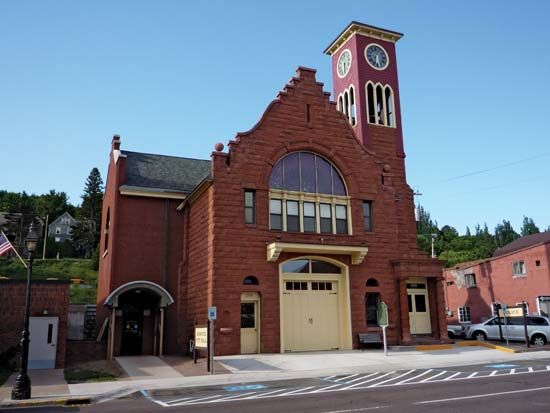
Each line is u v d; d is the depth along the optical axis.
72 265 71.56
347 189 26.95
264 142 25.20
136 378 17.81
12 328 21.27
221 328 22.27
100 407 12.60
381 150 33.25
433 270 27.20
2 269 58.94
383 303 23.20
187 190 29.38
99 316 30.67
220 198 23.58
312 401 12.18
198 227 25.75
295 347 24.03
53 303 21.84
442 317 27.25
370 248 26.44
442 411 10.23
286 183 25.73
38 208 128.12
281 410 10.96
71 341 23.67
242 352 22.86
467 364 20.09
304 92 26.88
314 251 24.41
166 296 24.33
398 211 31.94
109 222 29.89
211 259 22.92
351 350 24.30
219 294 22.55
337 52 37.38
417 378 16.27
